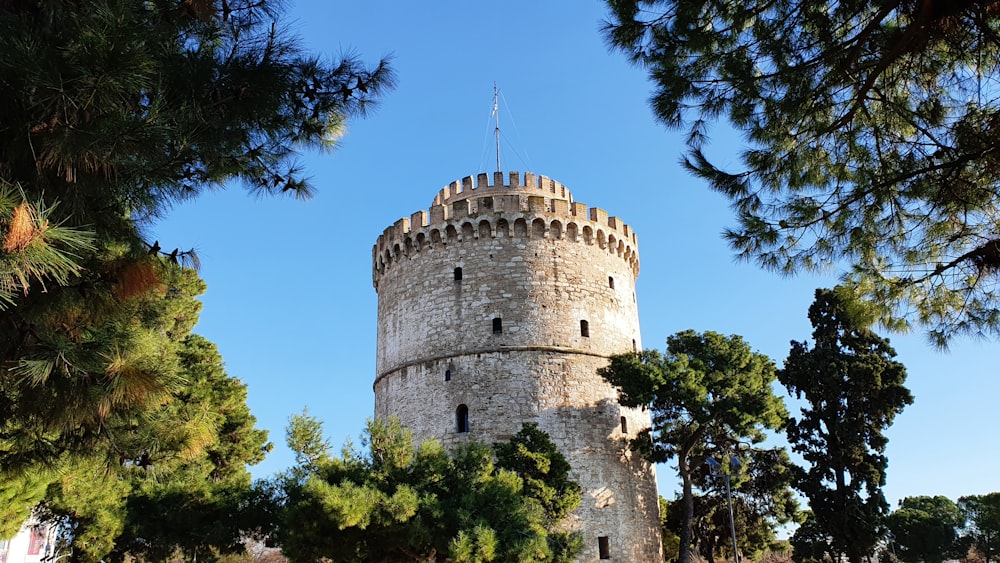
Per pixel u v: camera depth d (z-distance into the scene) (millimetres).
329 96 10141
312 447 24812
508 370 37906
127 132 6828
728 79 11367
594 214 43219
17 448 10492
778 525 43469
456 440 36906
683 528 36219
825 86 11273
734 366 36531
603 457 37469
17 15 7449
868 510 43438
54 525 24594
